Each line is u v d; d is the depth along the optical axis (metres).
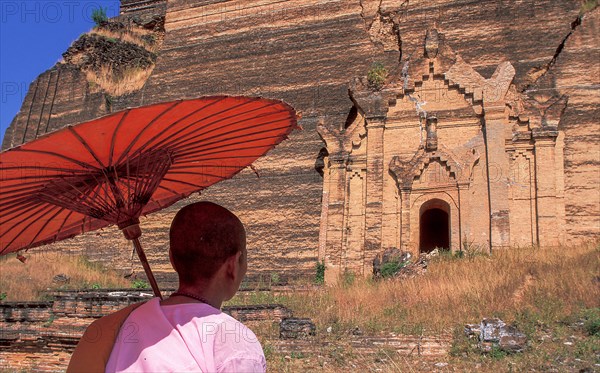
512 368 13.34
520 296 19.09
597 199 28.08
